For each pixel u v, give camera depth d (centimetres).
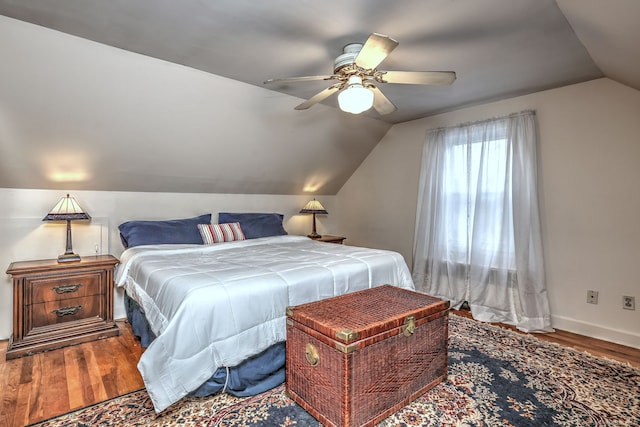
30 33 188
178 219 349
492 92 300
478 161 335
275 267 220
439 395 184
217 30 192
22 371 213
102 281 272
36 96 219
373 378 158
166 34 197
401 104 335
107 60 217
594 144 272
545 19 182
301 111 333
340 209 505
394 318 168
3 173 256
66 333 254
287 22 184
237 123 312
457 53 224
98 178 296
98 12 174
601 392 188
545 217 298
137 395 185
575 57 230
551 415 167
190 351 162
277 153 373
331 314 174
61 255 276
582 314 279
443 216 360
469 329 287
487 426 158
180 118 280
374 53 163
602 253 269
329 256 264
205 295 170
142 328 247
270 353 195
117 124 260
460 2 166
